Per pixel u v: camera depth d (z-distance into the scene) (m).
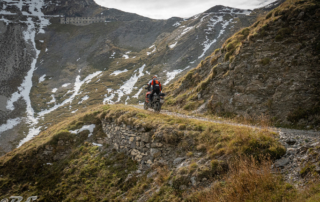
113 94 101.62
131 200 7.24
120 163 9.96
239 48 13.30
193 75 17.64
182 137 7.75
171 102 16.78
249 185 4.59
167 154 7.88
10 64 149.38
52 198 10.02
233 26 163.38
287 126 8.25
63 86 125.31
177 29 196.50
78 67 154.88
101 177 9.69
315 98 8.30
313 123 7.59
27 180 12.13
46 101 106.62
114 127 11.92
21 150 14.70
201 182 5.71
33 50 178.62
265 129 6.35
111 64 152.00
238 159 5.56
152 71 127.19
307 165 4.43
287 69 10.02
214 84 13.70
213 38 149.00
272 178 4.55
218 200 4.74
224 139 6.57
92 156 11.65
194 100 14.72
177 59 135.00
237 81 11.93
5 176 12.77
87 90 111.62
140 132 9.55
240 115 10.59
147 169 8.36
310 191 3.83
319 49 9.68
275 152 5.25
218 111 11.95
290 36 11.21
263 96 10.27
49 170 12.24
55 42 199.00
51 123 79.94
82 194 9.25
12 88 119.50
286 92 9.38
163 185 6.54
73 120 15.75
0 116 88.56
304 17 11.34
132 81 118.88
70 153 12.85
